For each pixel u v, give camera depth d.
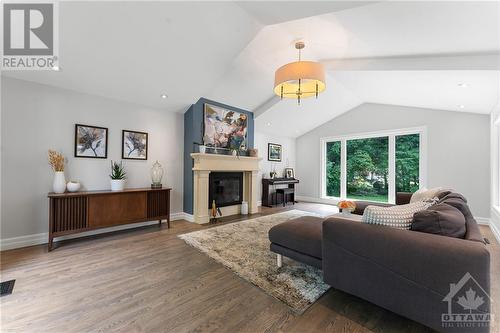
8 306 1.65
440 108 4.60
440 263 1.25
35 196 2.98
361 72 3.46
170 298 1.77
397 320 1.54
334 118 6.52
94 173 3.46
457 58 2.63
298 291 1.87
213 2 2.32
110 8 2.29
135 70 3.20
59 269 2.25
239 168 4.86
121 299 1.75
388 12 1.99
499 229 3.33
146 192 3.62
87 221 3.05
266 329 1.44
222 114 4.75
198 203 4.16
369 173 5.94
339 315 1.58
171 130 4.39
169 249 2.81
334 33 2.69
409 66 2.95
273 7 2.29
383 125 5.59
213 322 1.50
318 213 5.11
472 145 4.39
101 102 3.55
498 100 3.40
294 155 7.47
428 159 4.88
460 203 1.86
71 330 1.42
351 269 1.59
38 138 3.01
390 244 1.42
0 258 2.51
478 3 1.64
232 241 3.10
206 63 3.38
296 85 3.11
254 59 3.55
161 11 2.38
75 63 2.85
